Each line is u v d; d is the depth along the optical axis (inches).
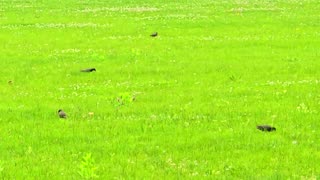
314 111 761.6
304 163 565.0
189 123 716.7
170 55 1248.2
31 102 851.4
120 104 810.2
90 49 1353.3
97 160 584.7
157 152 608.1
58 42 1470.2
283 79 993.5
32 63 1185.4
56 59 1227.9
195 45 1381.6
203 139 649.6
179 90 916.0
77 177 530.6
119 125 709.3
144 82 986.1
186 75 1041.5
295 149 608.4
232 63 1139.9
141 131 687.7
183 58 1208.8
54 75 1064.2
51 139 660.1
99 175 536.4
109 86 960.9
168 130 688.4
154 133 676.7
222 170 547.2
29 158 589.6
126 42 1449.3
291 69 1074.7
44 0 2847.0
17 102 855.1
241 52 1275.8
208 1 2672.2
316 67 1085.1
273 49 1311.5
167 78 1019.3
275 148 613.6
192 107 792.9
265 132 675.4
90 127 705.0
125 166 562.9
